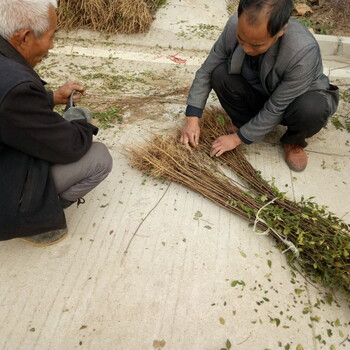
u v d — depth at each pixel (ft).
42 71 12.01
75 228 7.29
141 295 6.35
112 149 9.11
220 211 7.80
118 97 10.98
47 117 5.13
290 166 8.91
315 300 6.44
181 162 8.31
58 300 6.21
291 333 5.99
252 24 6.08
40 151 5.32
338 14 15.14
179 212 7.72
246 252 7.07
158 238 7.22
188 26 14.60
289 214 7.36
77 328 5.90
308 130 8.25
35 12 4.88
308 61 7.11
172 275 6.64
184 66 12.85
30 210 5.49
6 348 5.65
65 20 14.01
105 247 7.01
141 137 9.52
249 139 8.35
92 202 7.79
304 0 15.97
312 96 7.81
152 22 14.55
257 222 7.40
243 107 9.00
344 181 8.73
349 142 9.84
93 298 6.26
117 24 14.03
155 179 8.38
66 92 7.43
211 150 8.55
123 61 12.92
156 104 10.75
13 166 5.28
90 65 12.57
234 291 6.47
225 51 8.14
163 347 5.75
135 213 7.64
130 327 5.95
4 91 4.53
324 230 6.87
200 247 7.11
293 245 6.81
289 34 7.04
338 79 12.47
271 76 7.62
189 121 8.69
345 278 6.11
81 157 5.97
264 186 7.96
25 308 6.09
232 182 8.23
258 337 5.92
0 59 4.79
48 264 6.68
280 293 6.49
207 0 16.06
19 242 7.00
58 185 6.11
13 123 4.79
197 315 6.14
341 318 6.22
